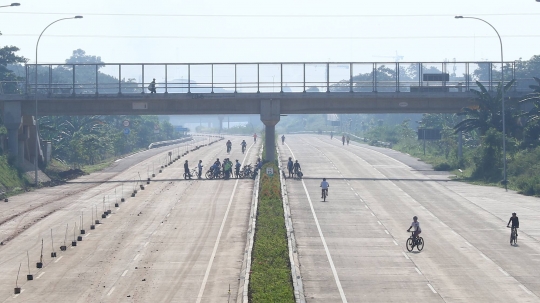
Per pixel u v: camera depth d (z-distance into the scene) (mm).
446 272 40500
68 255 45438
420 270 41031
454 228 55250
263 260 41500
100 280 38875
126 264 42812
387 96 95062
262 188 72562
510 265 42219
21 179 84750
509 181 85188
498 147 92000
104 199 71312
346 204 68000
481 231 53875
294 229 54781
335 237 51500
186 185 82562
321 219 59469
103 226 55875
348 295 35406
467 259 43969
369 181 87625
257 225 53531
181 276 39719
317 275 39781
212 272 40594
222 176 92062
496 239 50719
